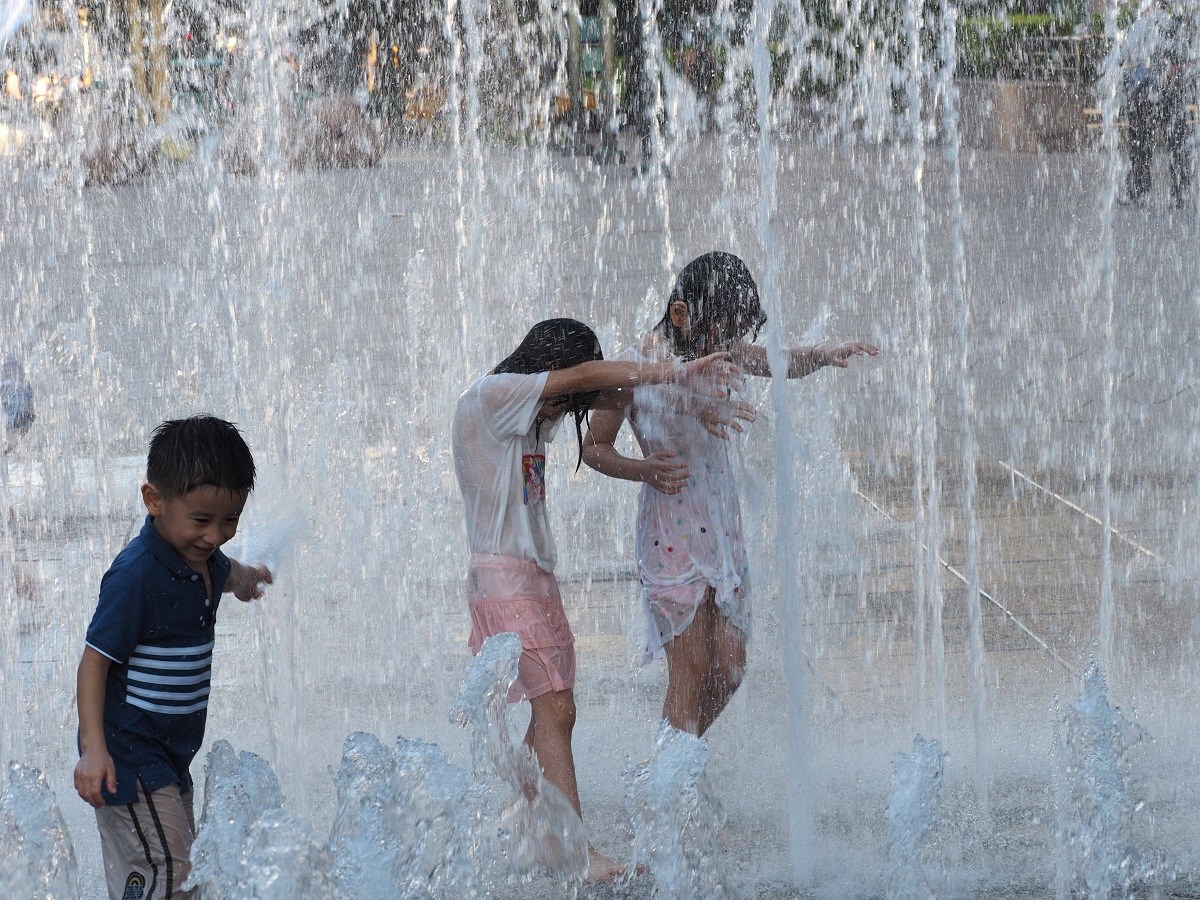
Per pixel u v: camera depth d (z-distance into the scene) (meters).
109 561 13.34
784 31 33.59
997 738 9.60
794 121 36.88
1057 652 11.05
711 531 8.31
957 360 20.86
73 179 36.06
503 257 28.89
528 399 7.81
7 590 12.63
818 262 27.98
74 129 35.94
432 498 14.55
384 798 7.52
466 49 39.97
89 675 6.37
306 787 9.30
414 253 30.52
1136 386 19.31
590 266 27.62
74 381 19.77
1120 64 29.39
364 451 15.91
